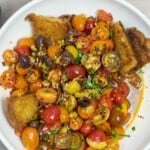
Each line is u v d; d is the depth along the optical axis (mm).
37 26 399
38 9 401
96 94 397
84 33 412
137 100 411
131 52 398
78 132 394
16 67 393
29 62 391
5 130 380
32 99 384
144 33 406
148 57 402
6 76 389
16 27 396
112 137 394
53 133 386
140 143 398
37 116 389
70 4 409
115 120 394
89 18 412
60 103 392
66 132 388
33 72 394
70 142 385
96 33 404
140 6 449
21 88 396
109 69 397
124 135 397
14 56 394
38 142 386
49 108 386
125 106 402
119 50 400
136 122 407
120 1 401
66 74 396
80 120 390
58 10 409
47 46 399
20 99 382
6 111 386
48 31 400
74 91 393
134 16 405
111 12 413
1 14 431
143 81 410
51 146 386
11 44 398
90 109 387
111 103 398
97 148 390
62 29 402
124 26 413
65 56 395
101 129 393
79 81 396
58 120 389
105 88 402
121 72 404
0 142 410
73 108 393
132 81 407
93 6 413
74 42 402
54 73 395
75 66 397
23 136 382
